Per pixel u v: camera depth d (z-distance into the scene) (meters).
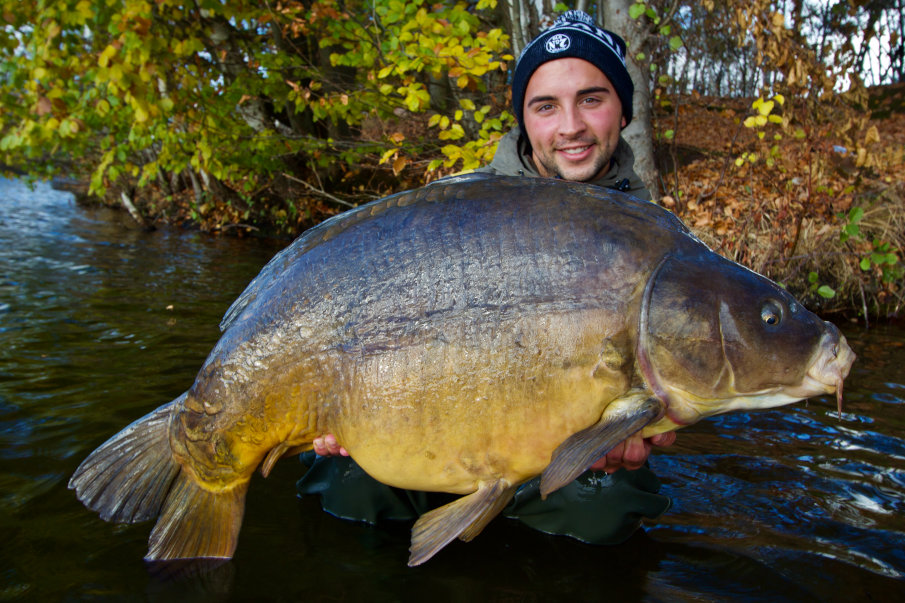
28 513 2.22
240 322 1.89
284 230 10.52
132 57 6.08
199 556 2.01
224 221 10.80
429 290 1.74
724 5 6.28
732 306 1.68
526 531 2.32
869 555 2.12
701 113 12.45
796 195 6.26
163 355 3.95
